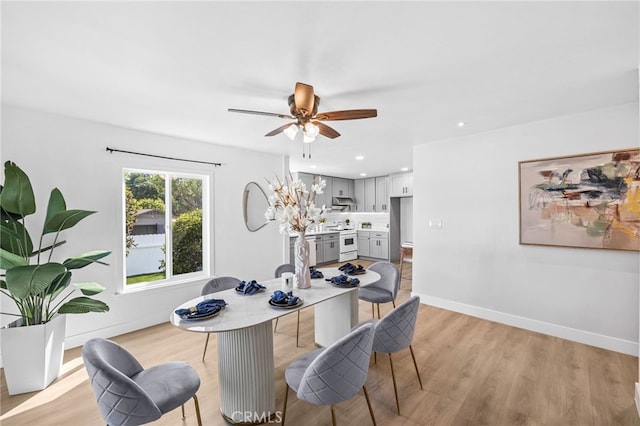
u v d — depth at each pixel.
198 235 3.93
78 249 2.86
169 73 1.94
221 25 1.45
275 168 4.70
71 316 2.83
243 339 1.79
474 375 2.27
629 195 2.50
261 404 1.82
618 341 2.59
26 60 1.76
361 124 3.06
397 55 1.74
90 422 1.84
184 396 1.45
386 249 7.31
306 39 1.58
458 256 3.62
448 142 3.69
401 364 2.45
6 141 2.52
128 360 1.61
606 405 1.90
